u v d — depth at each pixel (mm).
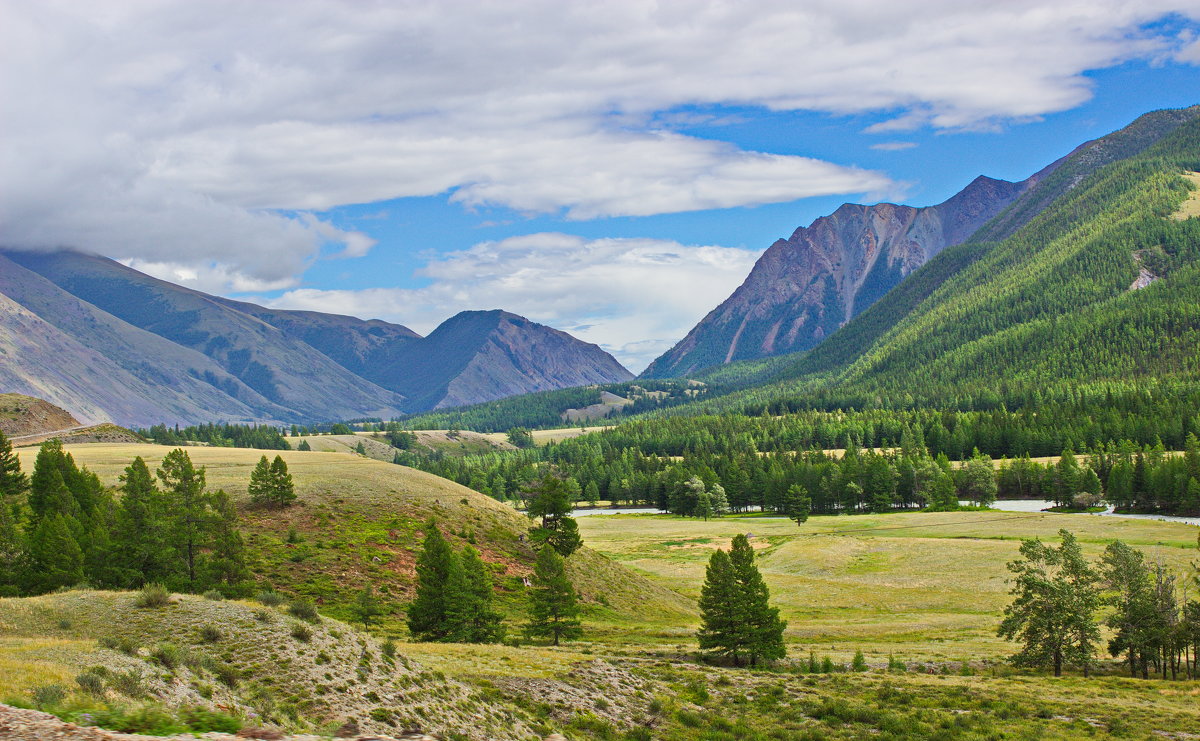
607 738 41031
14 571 62000
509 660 51656
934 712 49250
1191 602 69125
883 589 114125
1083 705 51375
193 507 72875
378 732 32438
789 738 43938
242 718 28750
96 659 30562
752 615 66625
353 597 80562
